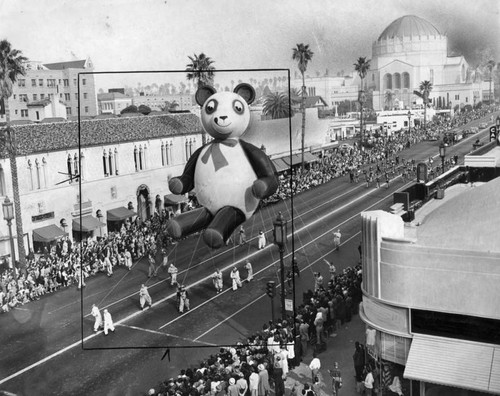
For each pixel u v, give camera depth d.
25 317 36.84
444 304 21.62
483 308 21.00
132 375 28.38
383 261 22.75
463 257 21.05
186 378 24.69
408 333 22.58
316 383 24.75
